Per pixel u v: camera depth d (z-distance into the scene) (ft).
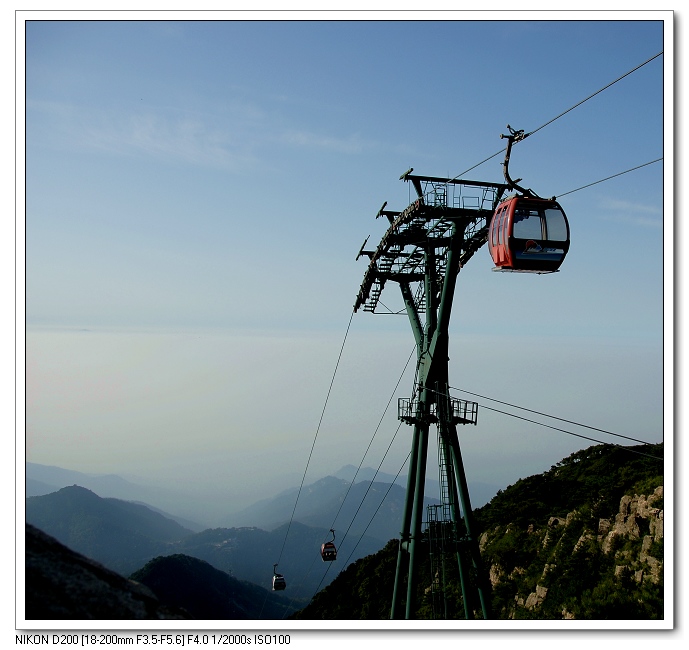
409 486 86.12
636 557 113.39
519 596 138.51
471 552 77.97
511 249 62.90
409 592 79.00
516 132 69.92
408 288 96.17
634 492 131.54
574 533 140.87
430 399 83.30
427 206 76.64
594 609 108.06
